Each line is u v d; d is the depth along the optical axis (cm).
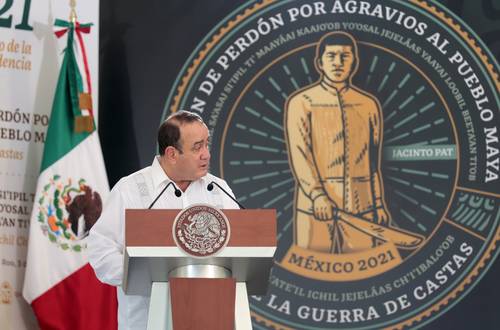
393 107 988
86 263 898
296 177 980
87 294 891
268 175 978
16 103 930
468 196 969
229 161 978
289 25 997
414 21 996
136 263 476
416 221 970
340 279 959
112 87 993
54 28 946
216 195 612
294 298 955
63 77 926
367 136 985
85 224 905
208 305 463
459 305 953
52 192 902
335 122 988
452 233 965
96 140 927
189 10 1000
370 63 994
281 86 991
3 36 937
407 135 984
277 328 948
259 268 495
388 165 981
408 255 962
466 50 988
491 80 984
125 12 1002
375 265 962
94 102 939
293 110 988
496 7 992
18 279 908
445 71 989
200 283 463
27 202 920
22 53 939
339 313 952
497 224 962
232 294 464
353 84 993
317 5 998
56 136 914
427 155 979
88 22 950
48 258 892
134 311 587
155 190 601
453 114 982
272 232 477
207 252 471
